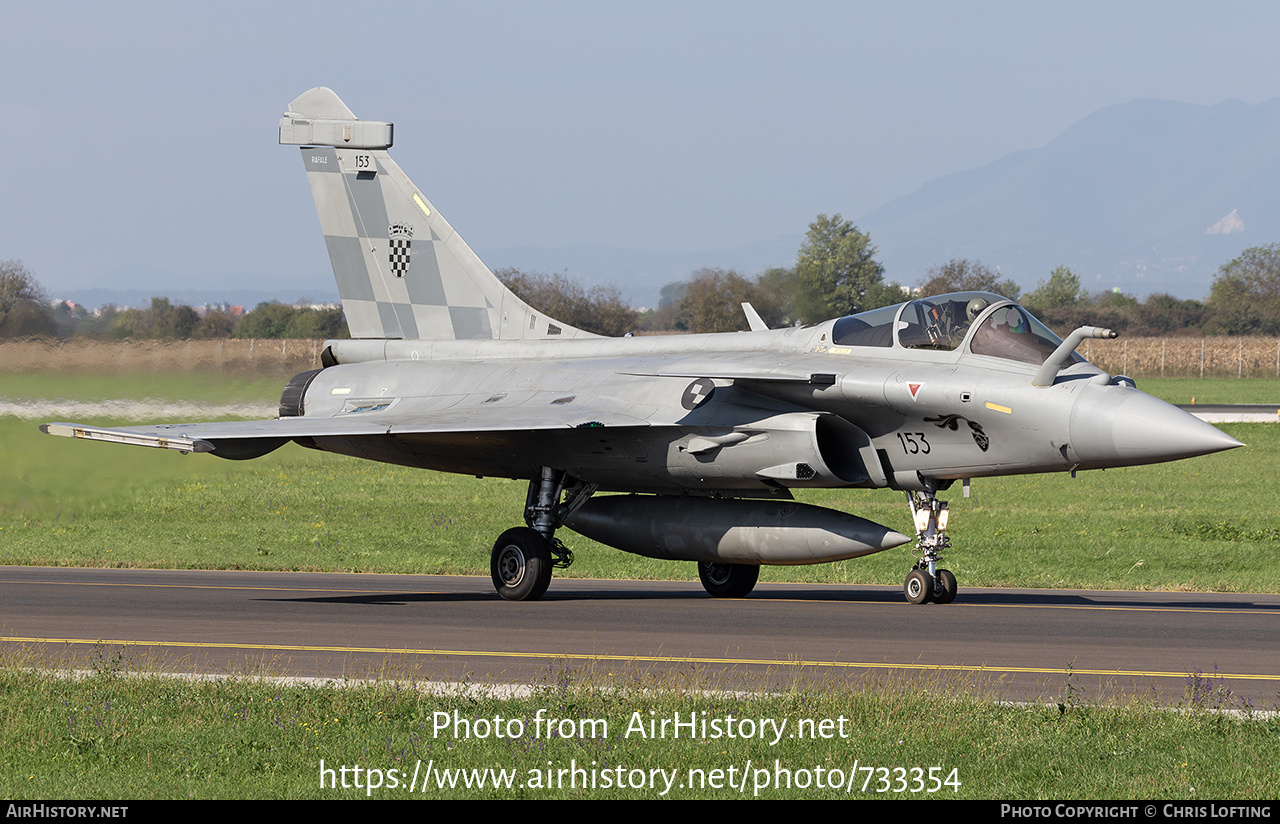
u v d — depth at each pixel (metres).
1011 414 48.47
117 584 60.75
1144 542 79.31
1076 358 50.44
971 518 95.25
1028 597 56.28
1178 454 45.34
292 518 95.50
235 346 120.69
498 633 44.03
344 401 67.94
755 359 55.50
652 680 33.41
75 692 33.00
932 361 51.56
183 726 29.64
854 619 47.75
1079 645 41.16
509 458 60.03
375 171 72.00
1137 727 28.84
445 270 70.38
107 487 103.25
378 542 81.62
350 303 73.00
